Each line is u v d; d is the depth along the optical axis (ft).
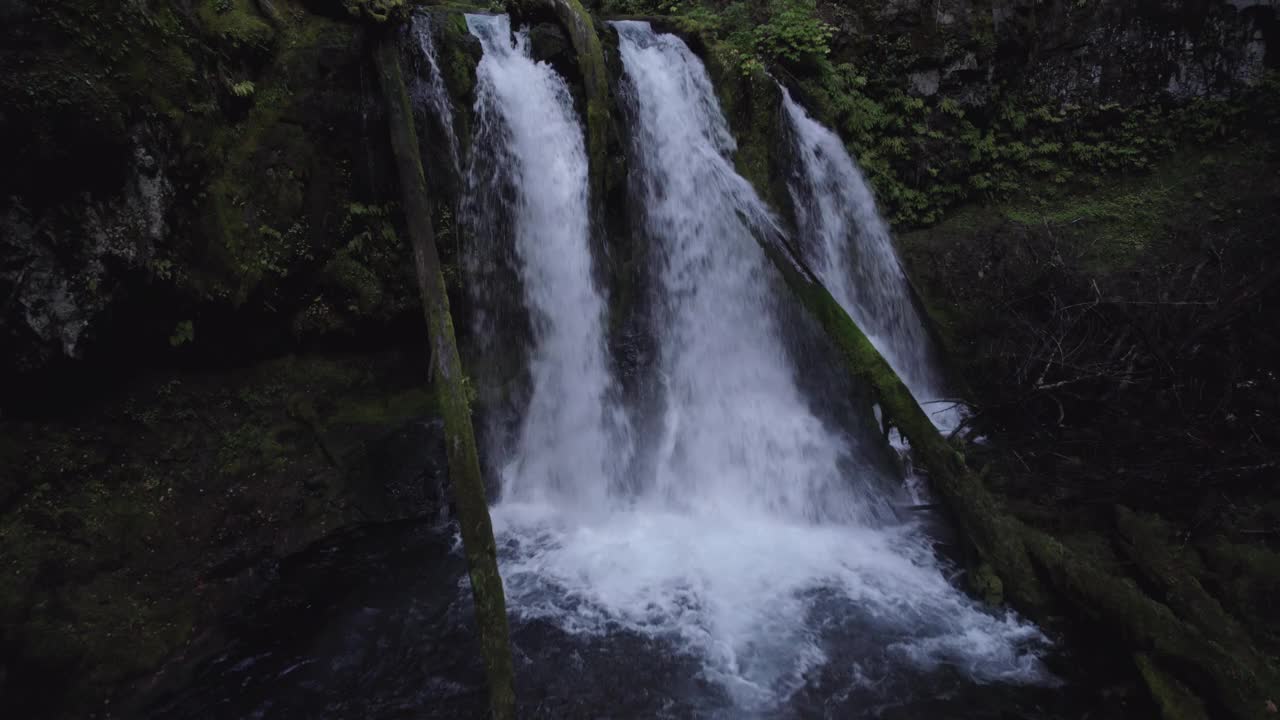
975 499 20.57
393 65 22.35
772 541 22.47
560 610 18.89
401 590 19.61
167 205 18.78
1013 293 32.81
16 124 15.29
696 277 28.60
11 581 15.69
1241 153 35.88
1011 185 37.06
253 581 19.16
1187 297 30.55
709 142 30.71
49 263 16.61
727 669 16.85
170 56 18.84
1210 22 36.35
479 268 24.57
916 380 32.86
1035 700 15.79
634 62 28.96
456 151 24.17
